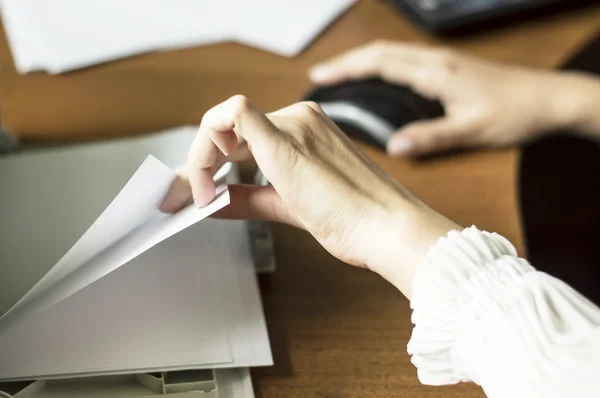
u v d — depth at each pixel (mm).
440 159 671
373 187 465
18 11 777
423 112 684
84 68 725
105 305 476
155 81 720
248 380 467
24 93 689
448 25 797
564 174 778
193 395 446
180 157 566
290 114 474
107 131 660
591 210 793
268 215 506
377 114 674
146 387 452
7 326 427
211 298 499
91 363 441
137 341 458
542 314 399
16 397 425
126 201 419
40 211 523
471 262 428
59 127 659
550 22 832
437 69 701
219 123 442
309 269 560
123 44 750
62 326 458
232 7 812
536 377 379
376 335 515
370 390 479
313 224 467
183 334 469
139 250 423
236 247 546
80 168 564
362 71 714
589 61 813
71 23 766
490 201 631
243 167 626
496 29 822
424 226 452
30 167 564
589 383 367
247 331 483
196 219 429
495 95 688
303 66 756
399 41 799
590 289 788
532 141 700
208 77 729
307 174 451
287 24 800
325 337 511
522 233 605
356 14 830
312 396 472
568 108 694
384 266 453
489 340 398
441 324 418
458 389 482
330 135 472
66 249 492
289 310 528
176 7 802
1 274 471
